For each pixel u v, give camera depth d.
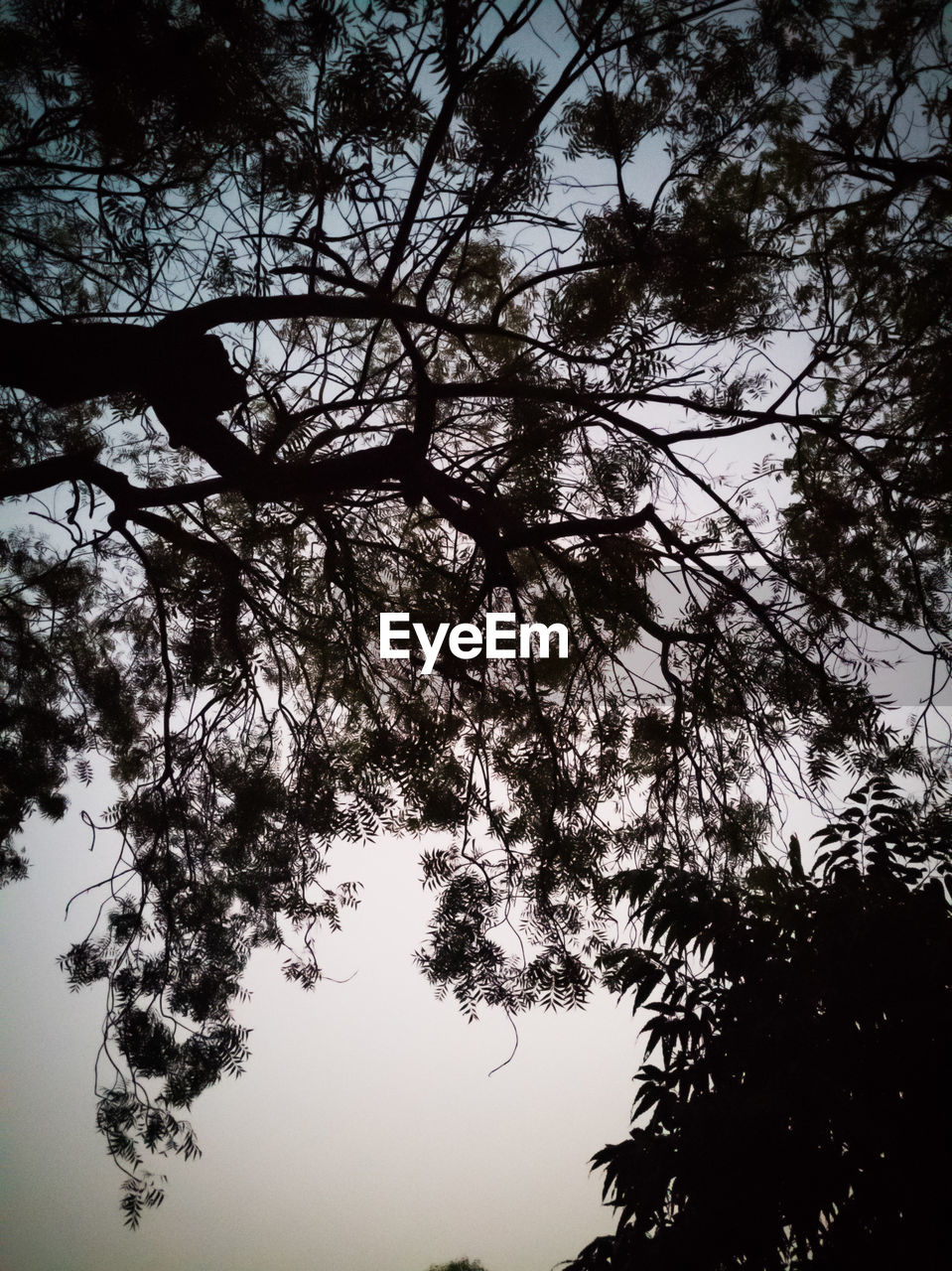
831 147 3.97
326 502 4.45
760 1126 2.02
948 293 3.83
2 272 4.32
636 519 3.91
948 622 4.14
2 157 3.79
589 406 3.64
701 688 4.14
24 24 3.18
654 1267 1.99
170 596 4.96
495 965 3.97
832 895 2.41
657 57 3.43
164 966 4.80
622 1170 2.22
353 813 4.21
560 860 4.05
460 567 4.47
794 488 4.45
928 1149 1.97
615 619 4.25
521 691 4.40
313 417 4.07
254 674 4.95
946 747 3.71
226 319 3.68
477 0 3.03
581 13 3.44
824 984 2.21
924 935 2.17
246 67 3.22
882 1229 1.94
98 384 3.63
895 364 4.12
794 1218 1.97
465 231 3.73
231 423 4.10
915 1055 2.07
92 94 3.21
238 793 4.63
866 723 3.73
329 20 2.99
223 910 5.30
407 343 3.79
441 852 4.14
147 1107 4.53
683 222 3.63
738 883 2.75
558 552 4.09
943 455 3.95
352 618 4.45
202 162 3.68
